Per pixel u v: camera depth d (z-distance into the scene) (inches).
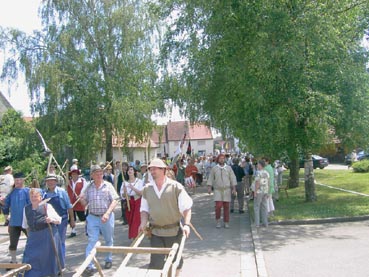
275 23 478.3
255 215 468.4
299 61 474.9
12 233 346.3
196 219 561.3
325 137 564.4
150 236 236.2
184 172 1006.4
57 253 274.1
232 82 501.0
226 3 494.0
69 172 552.1
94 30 1067.3
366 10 571.5
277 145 557.9
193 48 626.8
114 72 1085.8
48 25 1080.2
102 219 305.0
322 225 459.8
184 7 641.6
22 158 1045.2
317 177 1123.9
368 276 267.7
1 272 329.1
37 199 275.0
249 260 327.0
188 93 764.6
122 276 182.2
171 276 181.0
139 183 403.9
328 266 294.2
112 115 993.5
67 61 1048.2
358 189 747.4
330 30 491.2
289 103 519.2
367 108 591.8
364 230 416.8
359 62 585.6
